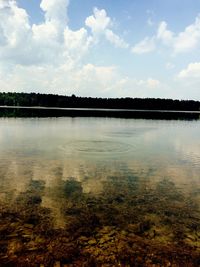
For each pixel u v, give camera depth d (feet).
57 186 30.37
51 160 42.88
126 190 29.66
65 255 17.67
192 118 184.65
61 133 77.92
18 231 20.34
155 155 49.21
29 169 36.99
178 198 27.68
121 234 20.39
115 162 42.80
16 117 145.38
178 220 22.82
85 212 23.86
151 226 21.72
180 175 35.99
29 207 24.49
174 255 17.99
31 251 17.99
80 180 32.76
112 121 136.05
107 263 17.02
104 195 28.02
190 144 63.21
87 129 91.97
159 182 32.78
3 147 53.01
